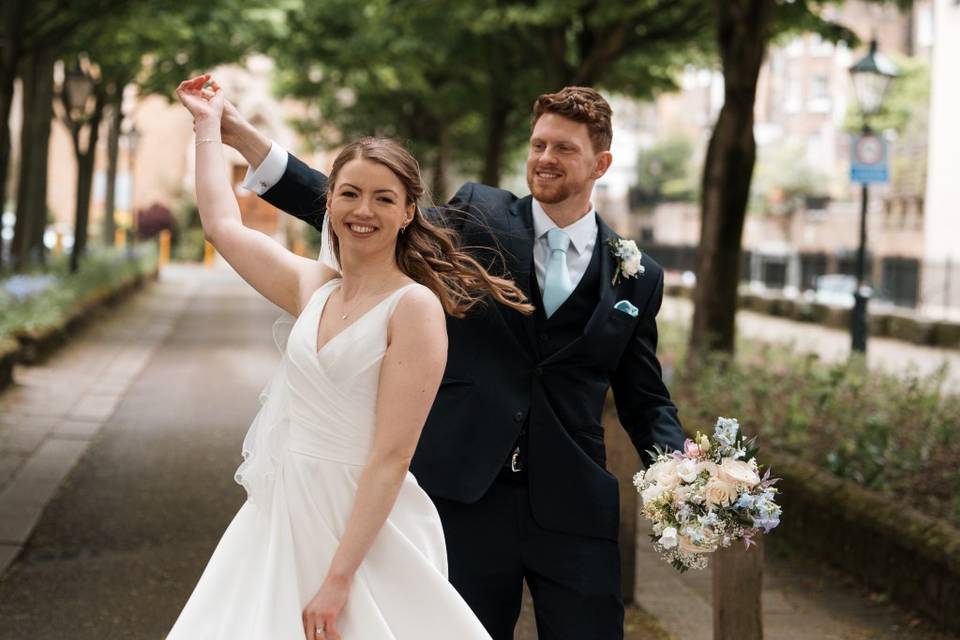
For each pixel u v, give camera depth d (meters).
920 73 49.25
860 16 62.16
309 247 41.69
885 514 6.29
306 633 2.67
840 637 5.57
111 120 31.20
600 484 3.41
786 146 58.94
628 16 15.52
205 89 3.28
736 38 11.52
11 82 15.20
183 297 28.38
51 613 5.50
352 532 2.66
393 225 2.77
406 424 2.69
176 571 6.22
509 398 3.39
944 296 30.14
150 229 47.28
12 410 10.88
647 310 3.52
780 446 8.06
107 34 18.78
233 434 10.26
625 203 66.75
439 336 2.72
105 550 6.61
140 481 8.34
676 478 3.18
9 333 13.74
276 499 2.77
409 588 2.74
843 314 26.33
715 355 10.82
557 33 17.84
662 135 69.94
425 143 32.78
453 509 3.38
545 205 3.52
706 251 11.84
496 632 3.42
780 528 7.44
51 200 53.19
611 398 5.92
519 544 3.38
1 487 7.87
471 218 3.55
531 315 3.43
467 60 22.41
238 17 20.59
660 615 5.81
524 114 25.75
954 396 8.80
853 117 49.75
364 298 2.78
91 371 13.88
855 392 8.76
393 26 22.83
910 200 46.38
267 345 18.05
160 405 11.71
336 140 36.56
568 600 3.34
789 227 56.78
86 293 19.53
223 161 3.15
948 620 5.64
